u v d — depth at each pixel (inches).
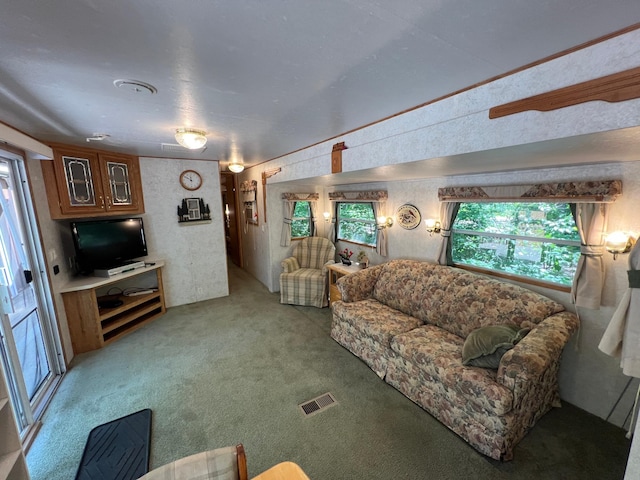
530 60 45.1
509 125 51.2
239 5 31.1
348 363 108.7
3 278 81.2
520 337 76.6
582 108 41.9
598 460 67.3
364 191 157.6
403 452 70.3
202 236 173.0
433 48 40.9
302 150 125.4
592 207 76.3
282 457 69.2
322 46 40.3
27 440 73.0
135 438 74.7
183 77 50.1
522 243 97.4
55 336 101.8
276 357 113.3
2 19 32.4
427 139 66.9
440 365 78.0
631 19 33.7
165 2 30.2
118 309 129.5
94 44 38.9
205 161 168.7
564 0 29.9
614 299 75.8
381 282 128.2
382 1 30.4
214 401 88.7
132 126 84.4
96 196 124.6
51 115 71.6
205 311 160.4
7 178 86.6
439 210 120.9
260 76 50.0
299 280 166.4
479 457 68.7
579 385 83.6
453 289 103.2
